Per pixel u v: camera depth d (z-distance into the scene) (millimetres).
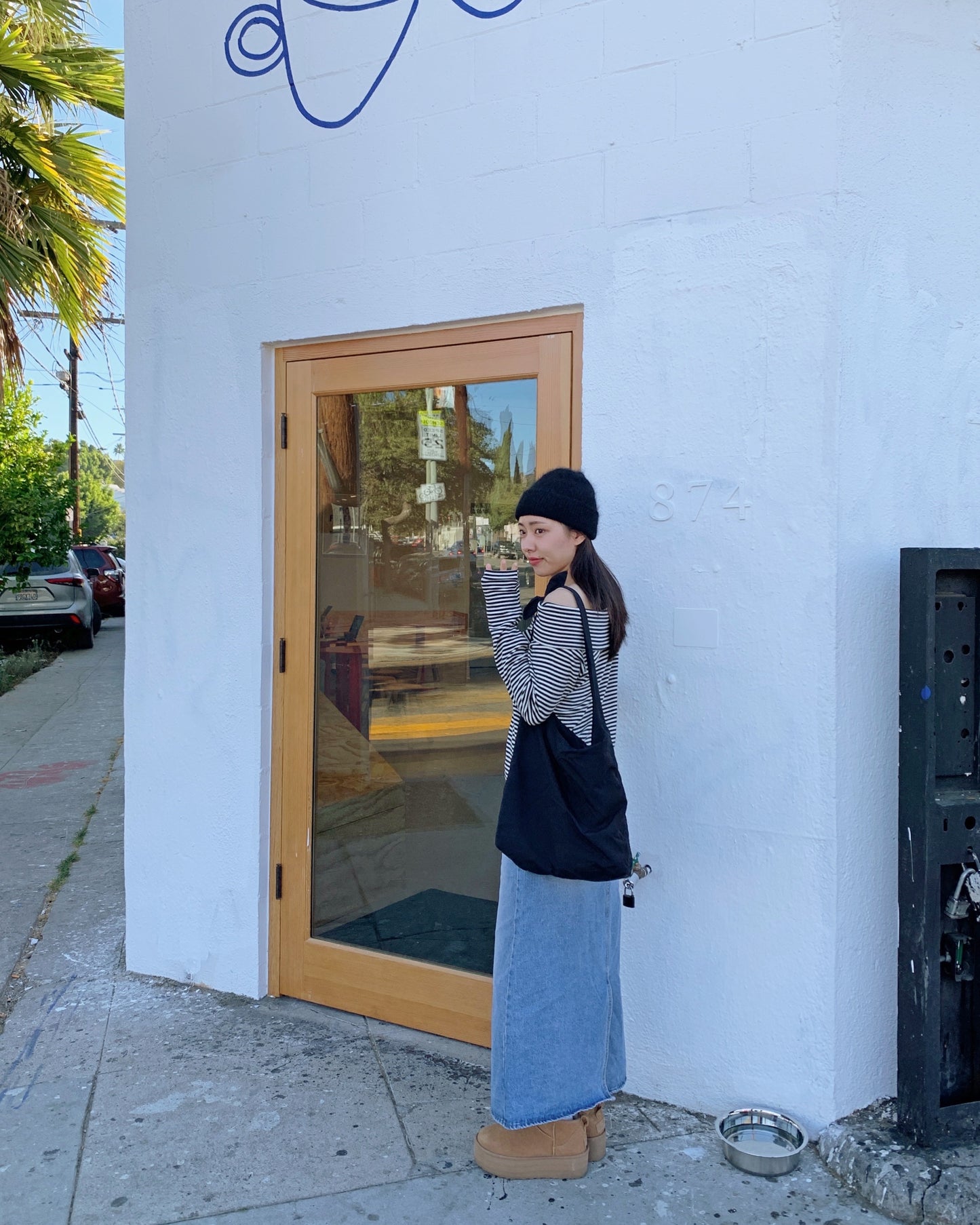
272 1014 3625
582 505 2473
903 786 2643
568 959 2572
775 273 2762
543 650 2402
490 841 3371
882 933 2844
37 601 14703
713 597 2885
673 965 2990
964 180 2871
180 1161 2732
